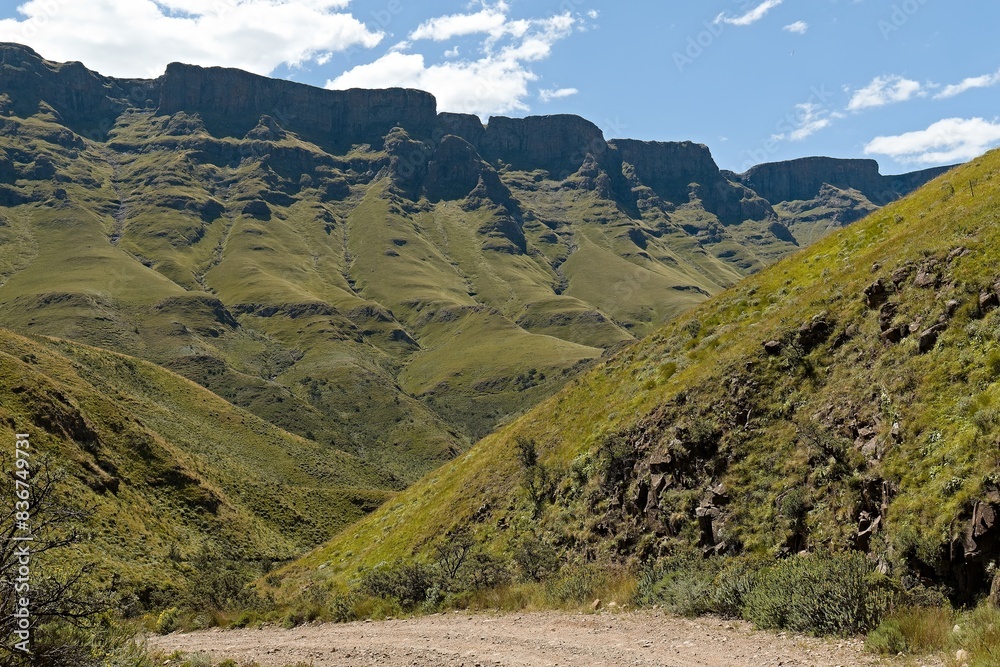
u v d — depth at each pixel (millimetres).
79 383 105438
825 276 33219
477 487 39438
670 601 16781
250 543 86312
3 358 79875
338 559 48188
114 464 81500
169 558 61906
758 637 13008
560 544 27453
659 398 29156
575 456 32188
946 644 10555
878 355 21203
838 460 18547
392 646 16125
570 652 13469
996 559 11977
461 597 23188
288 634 21391
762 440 22344
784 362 24578
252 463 136875
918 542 13422
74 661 9297
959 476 14055
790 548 18109
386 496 125562
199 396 164000
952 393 16797
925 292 21250
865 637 11695
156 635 25875
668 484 24016
